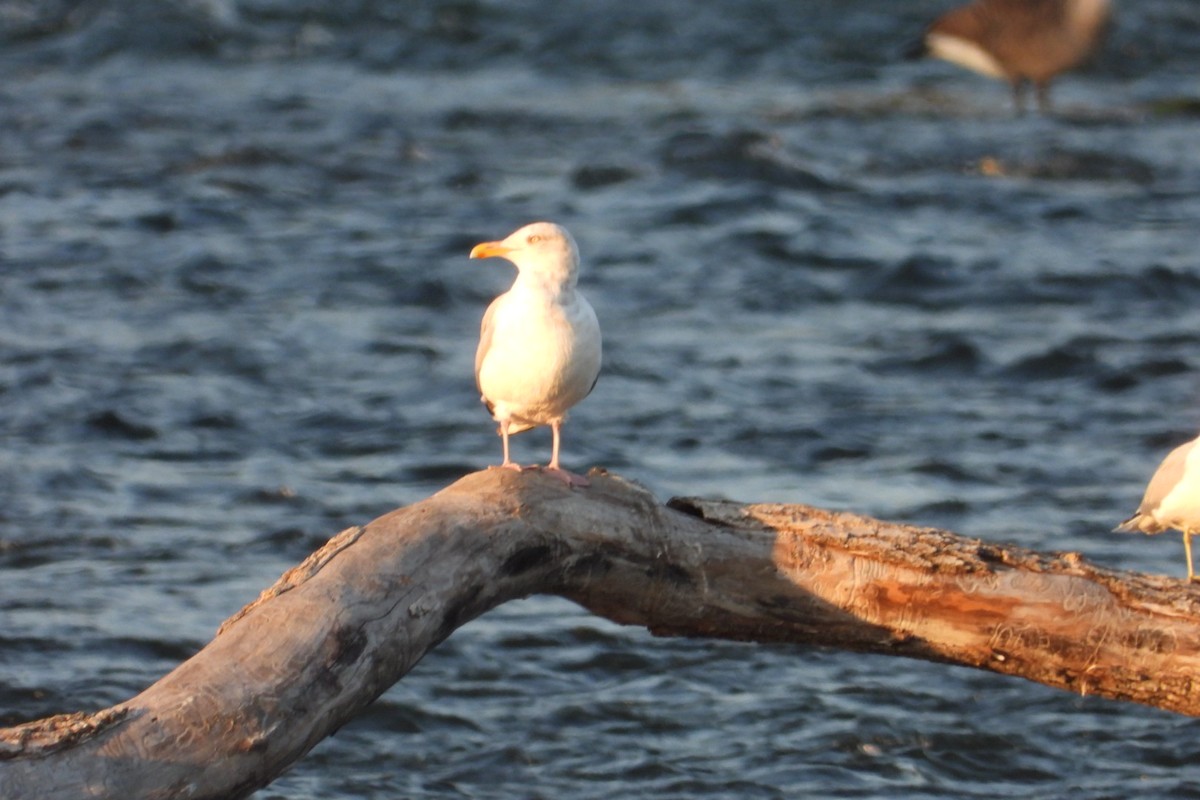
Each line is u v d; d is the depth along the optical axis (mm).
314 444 15812
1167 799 9805
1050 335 19359
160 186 25281
